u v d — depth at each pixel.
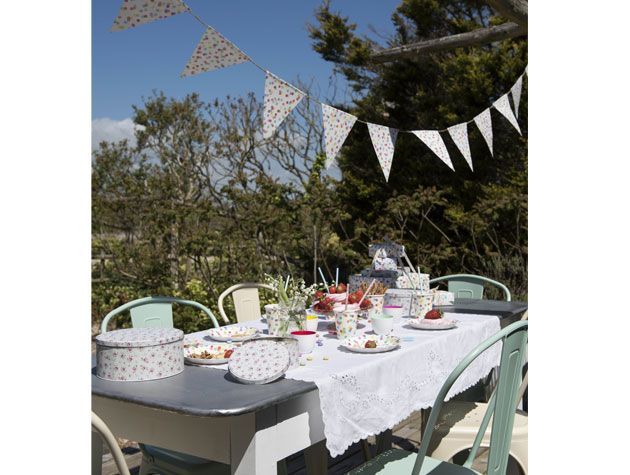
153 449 1.98
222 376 1.68
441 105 6.54
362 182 6.71
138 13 1.86
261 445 1.46
